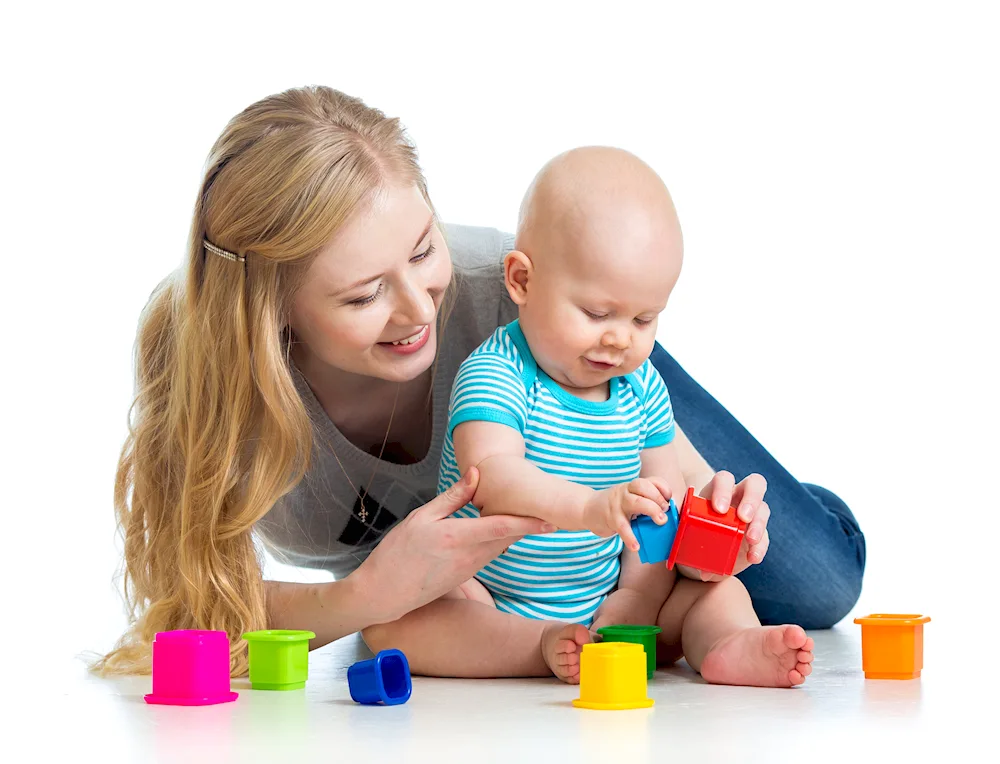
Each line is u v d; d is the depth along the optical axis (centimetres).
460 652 180
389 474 216
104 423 380
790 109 409
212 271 190
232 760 131
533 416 185
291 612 189
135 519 202
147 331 208
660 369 235
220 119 385
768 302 413
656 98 408
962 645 215
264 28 388
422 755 131
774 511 229
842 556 235
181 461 197
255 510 188
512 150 401
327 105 189
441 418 213
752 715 149
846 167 408
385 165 181
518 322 194
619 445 190
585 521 162
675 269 179
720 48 409
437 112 400
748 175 411
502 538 171
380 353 186
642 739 136
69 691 182
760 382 412
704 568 162
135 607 205
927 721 145
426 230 182
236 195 184
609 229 176
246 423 191
